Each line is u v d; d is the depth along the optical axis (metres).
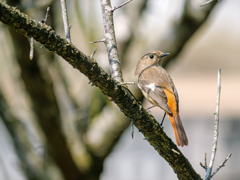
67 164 9.59
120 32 11.59
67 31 4.53
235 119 16.36
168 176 16.98
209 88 17.78
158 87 9.03
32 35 4.15
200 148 16.52
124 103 5.02
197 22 10.52
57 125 8.95
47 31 4.20
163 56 10.19
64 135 9.16
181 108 16.20
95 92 10.62
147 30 11.63
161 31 11.24
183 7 10.59
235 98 16.81
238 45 19.38
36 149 10.66
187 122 16.39
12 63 10.00
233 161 16.53
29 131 10.72
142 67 10.25
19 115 10.73
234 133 16.44
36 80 8.49
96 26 11.41
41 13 8.87
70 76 11.20
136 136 17.23
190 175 5.89
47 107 8.76
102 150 10.05
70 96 10.32
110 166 17.00
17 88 10.52
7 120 10.59
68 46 4.38
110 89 4.84
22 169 10.59
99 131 10.19
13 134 10.56
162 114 17.19
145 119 5.27
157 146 5.60
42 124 8.91
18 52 8.23
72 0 11.24
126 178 17.05
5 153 11.57
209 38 19.72
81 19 11.23
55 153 9.33
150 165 17.08
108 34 5.38
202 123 16.38
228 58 19.34
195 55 19.62
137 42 11.59
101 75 4.69
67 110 10.22
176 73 19.42
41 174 10.46
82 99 10.87
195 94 17.11
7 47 9.86
